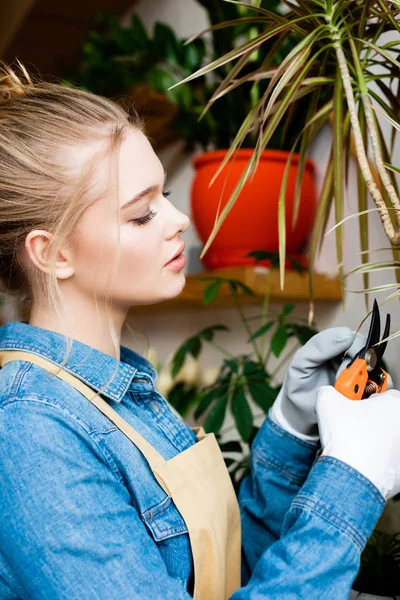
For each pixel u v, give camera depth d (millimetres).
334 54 900
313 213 1446
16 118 783
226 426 1808
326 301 1450
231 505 826
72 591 616
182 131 1615
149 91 1627
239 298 1529
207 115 1551
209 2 1497
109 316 795
